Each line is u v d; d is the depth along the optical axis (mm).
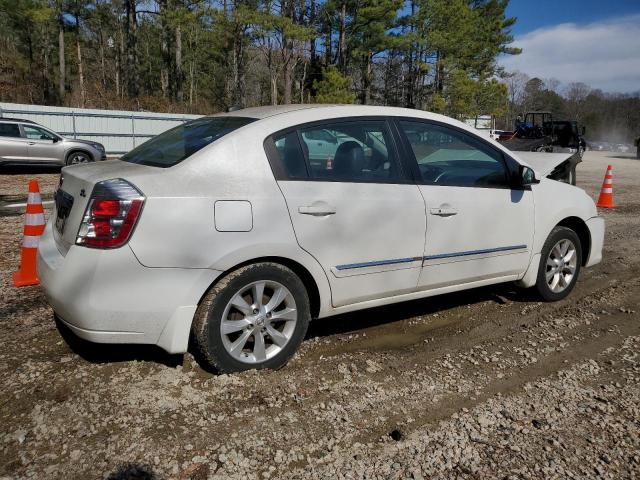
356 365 3504
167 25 42156
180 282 2945
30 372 3219
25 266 4871
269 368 3318
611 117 87500
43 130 15875
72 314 2896
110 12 49531
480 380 3352
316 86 37500
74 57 51000
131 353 3484
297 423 2795
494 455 2588
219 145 3135
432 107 40625
